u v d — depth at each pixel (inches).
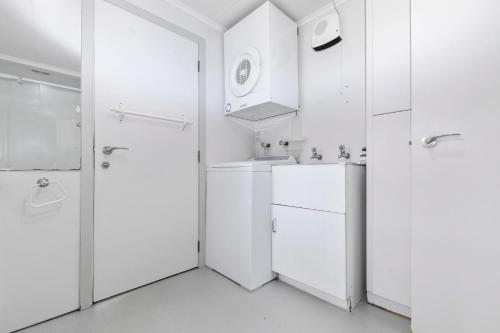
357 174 60.6
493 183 39.4
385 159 56.8
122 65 65.3
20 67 51.5
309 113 84.4
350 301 56.8
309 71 84.5
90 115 59.6
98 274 60.7
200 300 61.9
